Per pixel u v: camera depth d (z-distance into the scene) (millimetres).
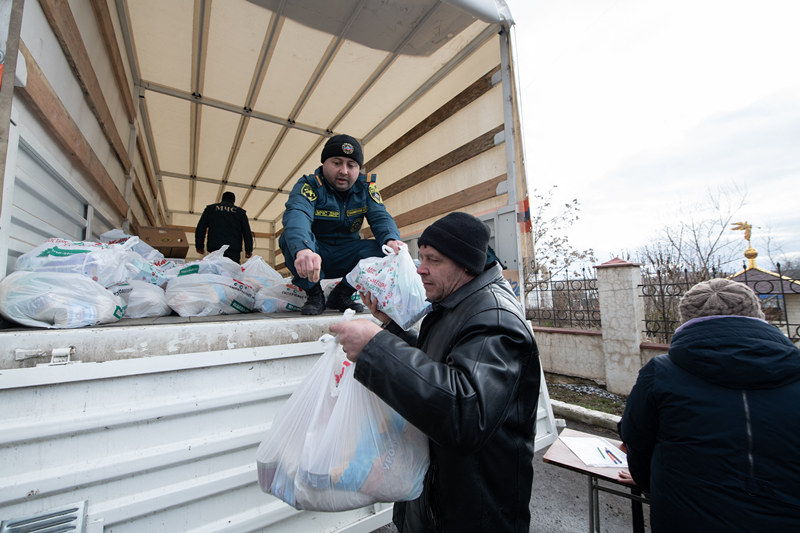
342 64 3318
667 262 6625
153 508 1088
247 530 1231
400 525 1066
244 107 4027
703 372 1133
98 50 2445
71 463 1002
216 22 2852
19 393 960
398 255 1458
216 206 4469
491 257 1023
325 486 762
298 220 1698
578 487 2365
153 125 4371
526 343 786
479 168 3008
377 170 4465
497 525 825
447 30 2902
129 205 3766
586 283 5000
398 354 675
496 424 671
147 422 1116
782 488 986
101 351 1084
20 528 918
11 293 1220
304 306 1953
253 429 1293
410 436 846
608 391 4070
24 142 1478
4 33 1030
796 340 3469
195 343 1236
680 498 1114
